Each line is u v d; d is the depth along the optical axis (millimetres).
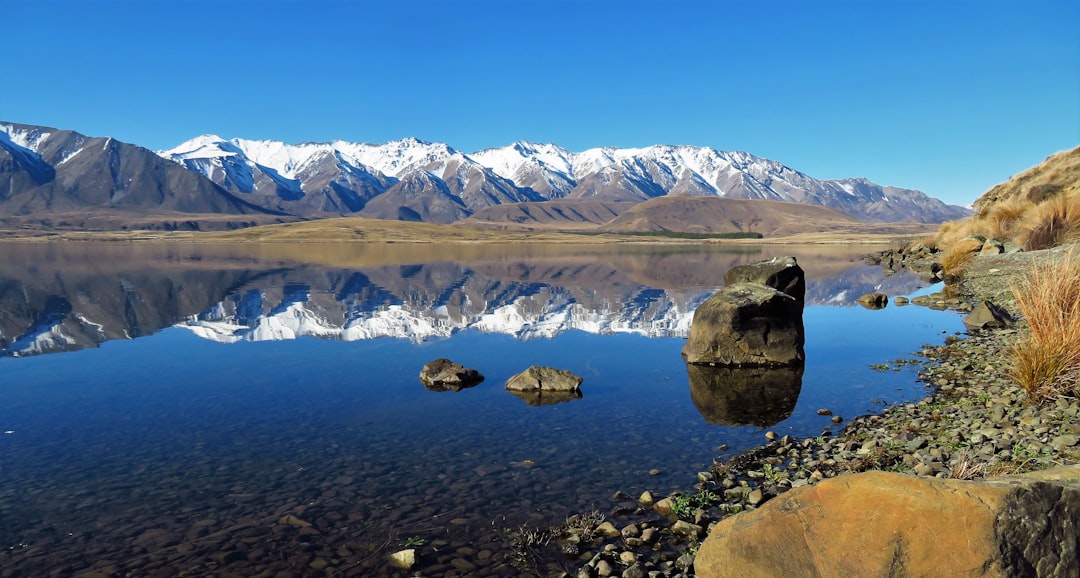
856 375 16062
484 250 135750
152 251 119062
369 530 8070
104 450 11211
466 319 29281
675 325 27281
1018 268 28234
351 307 33656
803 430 11750
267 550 7562
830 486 5012
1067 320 10891
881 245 176125
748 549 5270
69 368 18375
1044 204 33938
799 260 85625
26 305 33844
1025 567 4156
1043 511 4246
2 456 10891
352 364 19031
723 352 18016
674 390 15297
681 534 7668
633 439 11562
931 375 15359
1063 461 7859
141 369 18266
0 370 18156
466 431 12234
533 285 47406
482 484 9547
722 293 18828
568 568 7047
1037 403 10594
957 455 8836
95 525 8258
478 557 7332
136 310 32000
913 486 4656
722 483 9180
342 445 11461
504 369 18219
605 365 18531
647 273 62125
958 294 30703
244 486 9555
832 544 4734
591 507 8633
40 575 7035
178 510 8703
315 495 9203
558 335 24641
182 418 13250
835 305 31859
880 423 11617
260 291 41781
